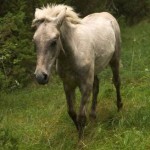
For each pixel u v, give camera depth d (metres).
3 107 17.02
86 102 12.47
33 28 11.27
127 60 20.75
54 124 14.52
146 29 29.91
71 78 12.23
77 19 12.17
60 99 16.94
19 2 20.55
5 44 18.00
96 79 14.32
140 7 32.78
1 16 21.03
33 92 18.39
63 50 11.70
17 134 13.77
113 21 14.73
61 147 12.63
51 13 11.34
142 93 15.77
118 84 14.90
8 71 19.47
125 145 11.77
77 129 13.21
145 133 12.40
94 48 12.82
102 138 12.72
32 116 15.63
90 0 25.08
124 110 14.70
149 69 19.08
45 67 10.55
